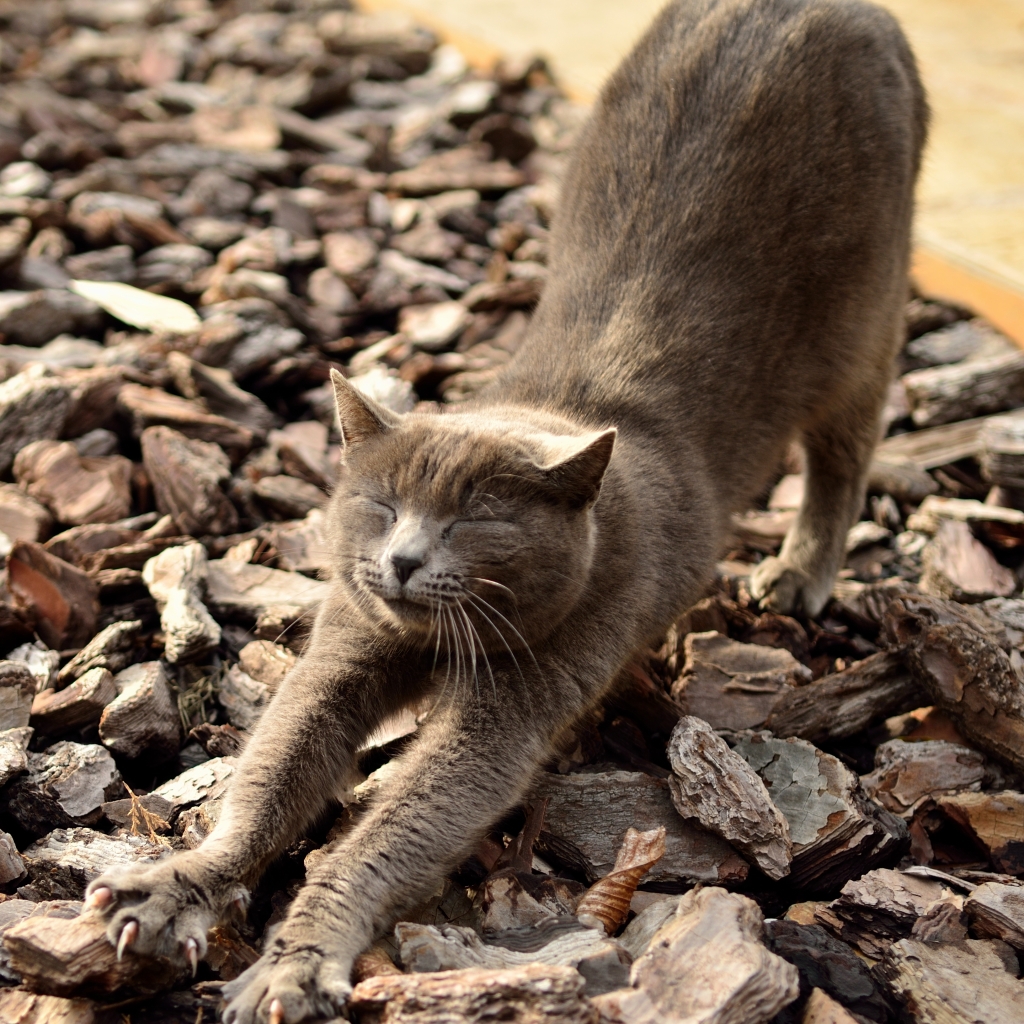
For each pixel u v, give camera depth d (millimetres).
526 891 738
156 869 704
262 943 729
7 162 1358
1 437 963
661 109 907
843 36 911
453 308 1154
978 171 1408
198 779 788
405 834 733
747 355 877
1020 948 720
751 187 877
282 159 1422
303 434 1036
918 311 1176
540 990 651
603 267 887
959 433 1062
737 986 665
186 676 852
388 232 1304
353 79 1644
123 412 1008
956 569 937
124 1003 683
